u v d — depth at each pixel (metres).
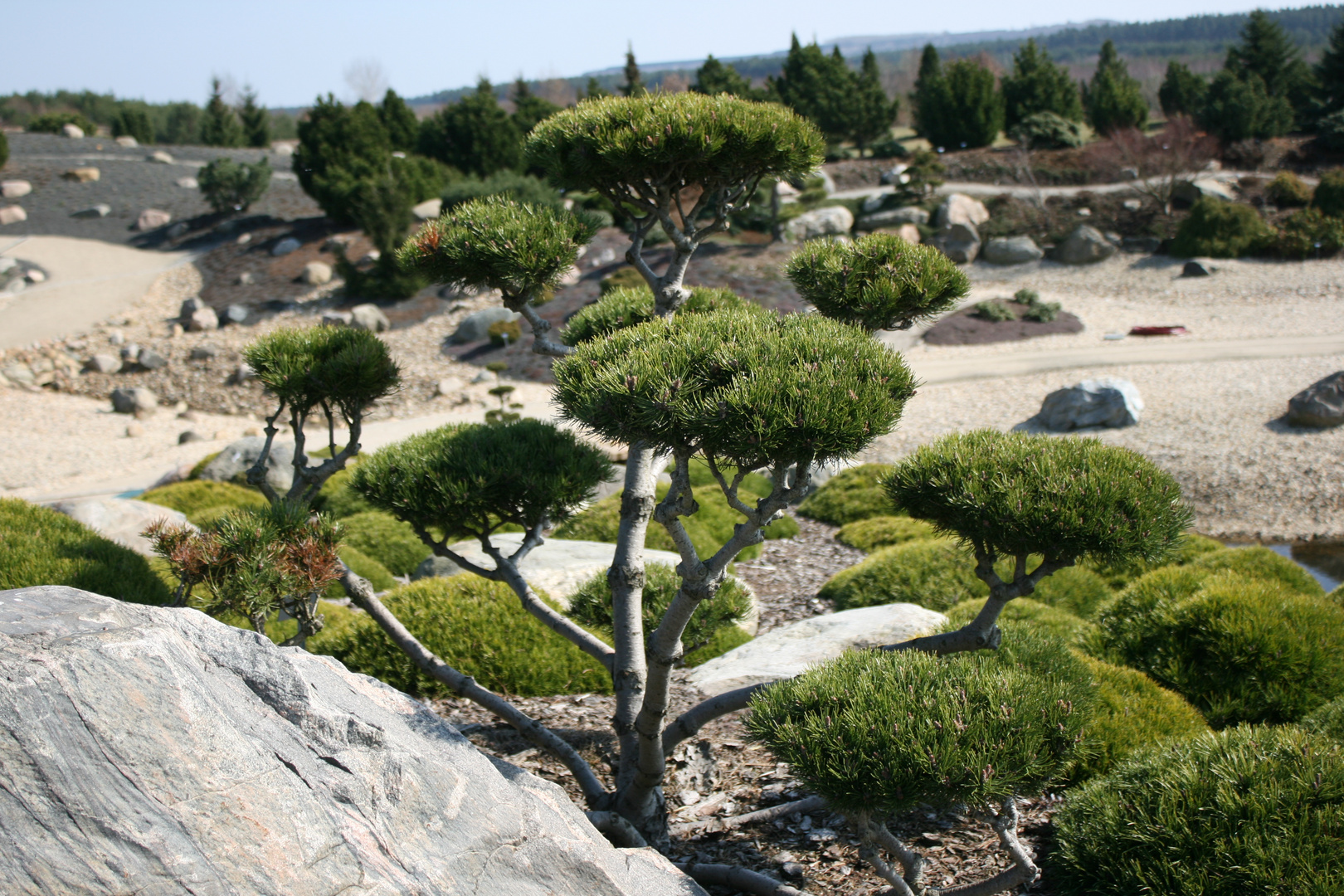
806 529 16.30
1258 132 47.09
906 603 9.48
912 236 40.03
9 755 2.68
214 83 73.94
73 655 2.90
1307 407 18.98
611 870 4.00
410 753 3.54
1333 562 14.67
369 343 6.70
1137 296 33.19
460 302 36.09
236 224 46.53
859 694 4.21
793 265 6.26
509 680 8.37
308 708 3.43
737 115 5.58
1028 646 5.73
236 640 3.52
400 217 36.41
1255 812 4.36
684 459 4.39
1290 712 7.06
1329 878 3.99
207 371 31.88
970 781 3.82
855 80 56.09
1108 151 42.12
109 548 8.91
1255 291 31.66
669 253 38.06
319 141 45.41
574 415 4.61
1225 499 17.12
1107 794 4.92
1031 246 38.28
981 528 4.90
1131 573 11.57
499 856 3.56
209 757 3.01
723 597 6.75
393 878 3.18
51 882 2.60
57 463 25.06
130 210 49.31
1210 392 22.19
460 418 27.03
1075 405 21.23
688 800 6.41
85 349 33.59
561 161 5.89
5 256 42.22
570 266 5.97
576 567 10.55
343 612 10.46
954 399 24.59
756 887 4.95
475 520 6.30
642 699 5.80
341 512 16.16
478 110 50.34
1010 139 52.53
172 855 2.78
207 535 5.38
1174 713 6.27
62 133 66.12
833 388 4.09
